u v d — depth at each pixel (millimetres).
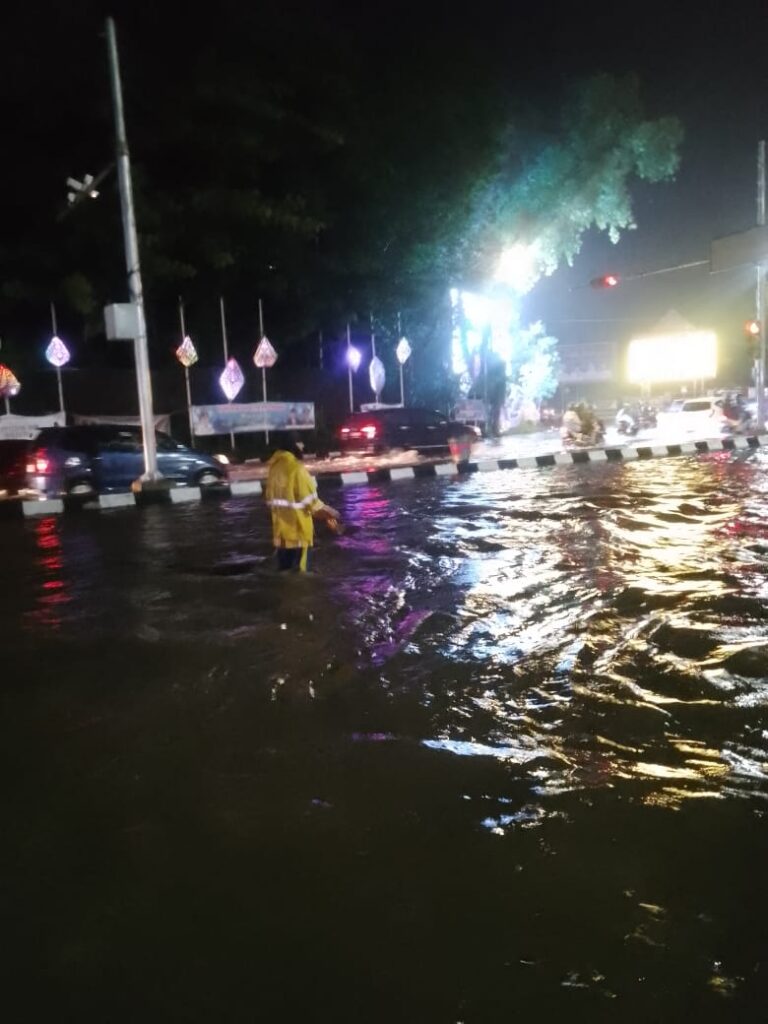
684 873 3332
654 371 57188
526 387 39344
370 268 29922
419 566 8953
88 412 25703
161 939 3039
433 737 4660
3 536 12523
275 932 3059
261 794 4070
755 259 25016
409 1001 2709
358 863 3469
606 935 2988
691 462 19875
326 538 10844
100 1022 2664
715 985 2742
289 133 26750
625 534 10383
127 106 23672
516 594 7594
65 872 3469
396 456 25344
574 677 5477
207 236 25109
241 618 7141
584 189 36156
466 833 3668
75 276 23078
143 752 4574
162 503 15734
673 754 4367
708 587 7523
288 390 30422
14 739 4789
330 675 5680
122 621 7211
